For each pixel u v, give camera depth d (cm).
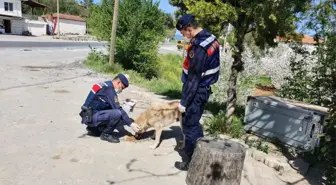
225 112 549
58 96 692
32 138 423
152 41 1535
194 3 457
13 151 375
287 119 462
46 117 524
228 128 503
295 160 429
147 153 408
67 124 498
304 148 444
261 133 504
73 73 1067
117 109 431
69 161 362
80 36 4488
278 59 874
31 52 1694
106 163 365
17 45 2062
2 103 587
